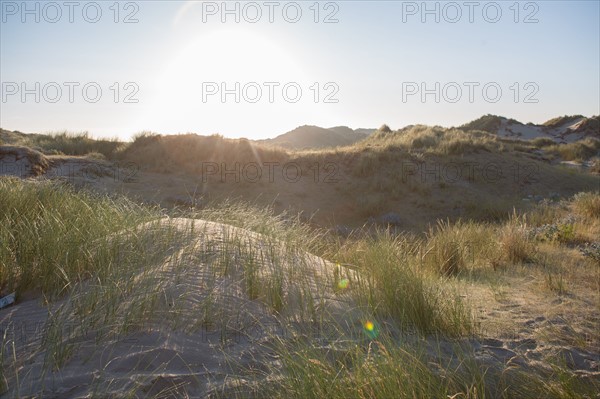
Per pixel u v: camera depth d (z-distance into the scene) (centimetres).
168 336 357
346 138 7638
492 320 485
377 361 316
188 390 296
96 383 293
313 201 1853
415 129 3247
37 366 311
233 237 594
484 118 5459
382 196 1895
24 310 407
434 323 439
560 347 421
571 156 3184
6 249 489
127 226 596
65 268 467
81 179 1691
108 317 373
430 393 299
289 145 5200
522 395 325
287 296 456
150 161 2075
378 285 502
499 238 972
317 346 357
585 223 1204
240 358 339
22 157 1672
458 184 2044
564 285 641
